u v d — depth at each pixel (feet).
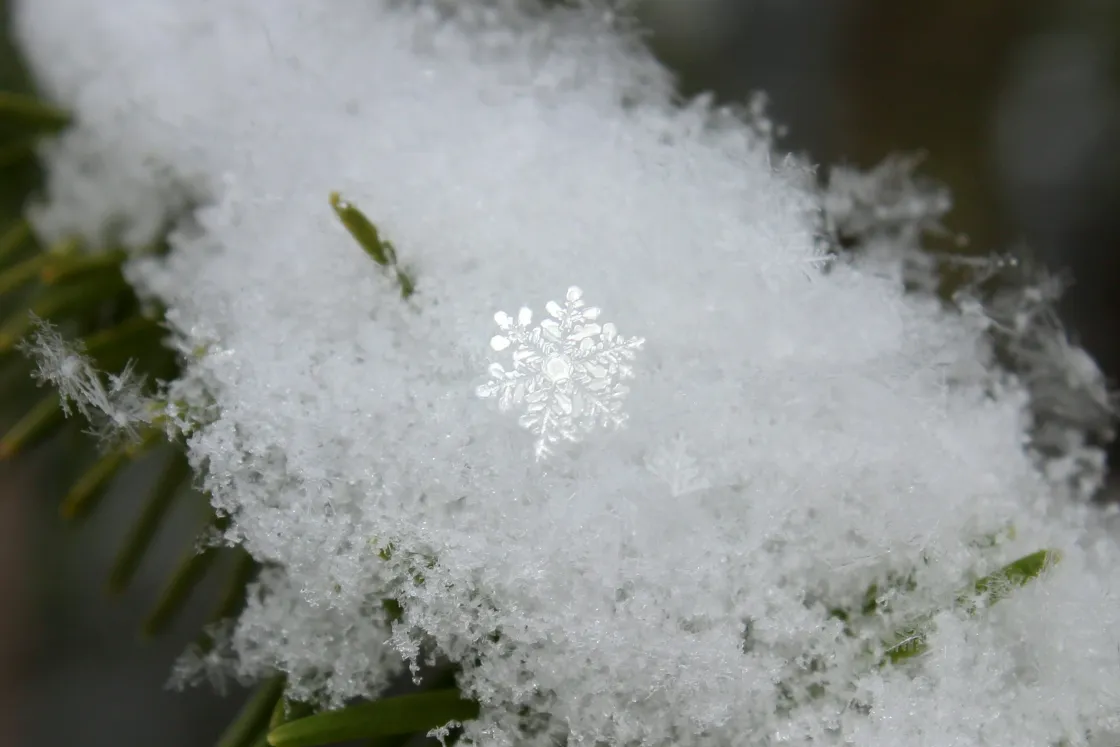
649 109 0.24
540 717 0.22
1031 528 0.22
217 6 0.25
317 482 0.22
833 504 0.22
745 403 0.22
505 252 0.23
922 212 0.24
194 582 0.23
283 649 0.22
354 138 0.24
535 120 0.24
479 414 0.22
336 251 0.23
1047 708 0.22
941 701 0.22
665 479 0.22
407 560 0.22
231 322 0.23
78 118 0.25
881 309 0.23
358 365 0.22
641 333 0.22
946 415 0.23
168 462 0.24
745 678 0.22
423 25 0.25
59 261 0.25
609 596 0.22
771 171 0.23
